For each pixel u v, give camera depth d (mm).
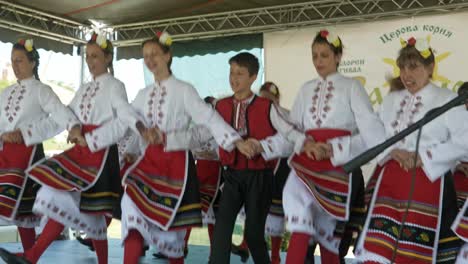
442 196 3178
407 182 3215
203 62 7465
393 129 3326
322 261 3768
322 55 3701
